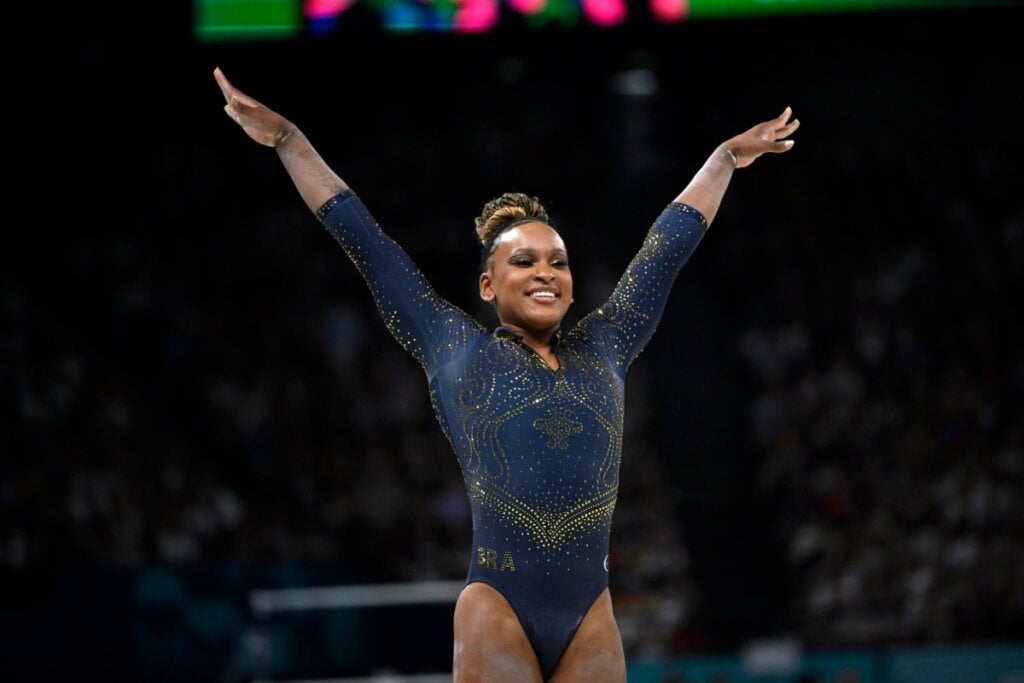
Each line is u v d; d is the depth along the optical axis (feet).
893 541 93.86
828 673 70.49
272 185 115.44
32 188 106.32
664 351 114.21
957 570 90.89
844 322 112.27
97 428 87.71
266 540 88.99
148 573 73.77
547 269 25.27
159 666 72.54
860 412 104.42
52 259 104.63
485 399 24.47
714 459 106.52
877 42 121.29
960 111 121.39
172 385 100.42
